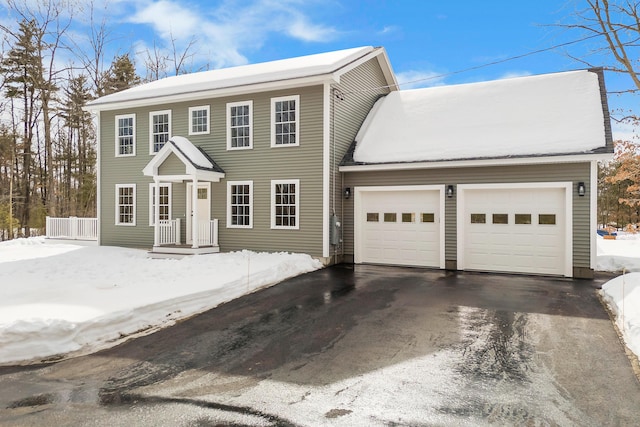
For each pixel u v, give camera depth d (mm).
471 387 4227
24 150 27734
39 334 5359
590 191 10516
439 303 7820
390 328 6285
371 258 13305
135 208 15867
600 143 10461
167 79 18688
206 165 13781
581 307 7469
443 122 13414
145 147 15719
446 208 12141
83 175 30766
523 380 4391
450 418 3592
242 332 6195
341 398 3998
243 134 14133
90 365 4953
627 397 3980
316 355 5207
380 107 15453
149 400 3990
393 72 17609
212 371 4730
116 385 4363
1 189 27391
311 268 11922
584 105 11961
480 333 5992
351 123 14547
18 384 4402
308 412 3715
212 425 3486
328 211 12766
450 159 11766
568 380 4383
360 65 15375
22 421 3582
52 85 27656
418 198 12672
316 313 7184
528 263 11281
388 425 3475
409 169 12523
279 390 4191
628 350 5270
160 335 6113
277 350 5406
